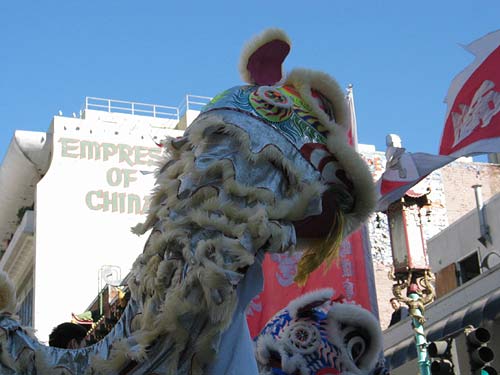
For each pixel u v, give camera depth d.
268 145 2.58
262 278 2.55
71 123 28.50
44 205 27.66
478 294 11.74
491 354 6.26
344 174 2.78
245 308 2.63
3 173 28.86
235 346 2.56
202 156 2.56
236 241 2.43
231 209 2.47
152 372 2.40
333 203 2.78
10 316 2.56
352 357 3.96
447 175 23.33
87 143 28.36
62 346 4.53
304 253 2.94
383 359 4.14
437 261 17.62
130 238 27.98
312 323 4.04
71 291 27.20
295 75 2.92
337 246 2.84
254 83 2.99
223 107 2.70
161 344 2.41
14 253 28.58
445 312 12.33
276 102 2.72
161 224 2.56
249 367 2.58
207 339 2.39
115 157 28.50
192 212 2.48
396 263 6.07
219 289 2.38
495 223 15.81
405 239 6.00
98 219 27.92
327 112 2.95
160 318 2.39
